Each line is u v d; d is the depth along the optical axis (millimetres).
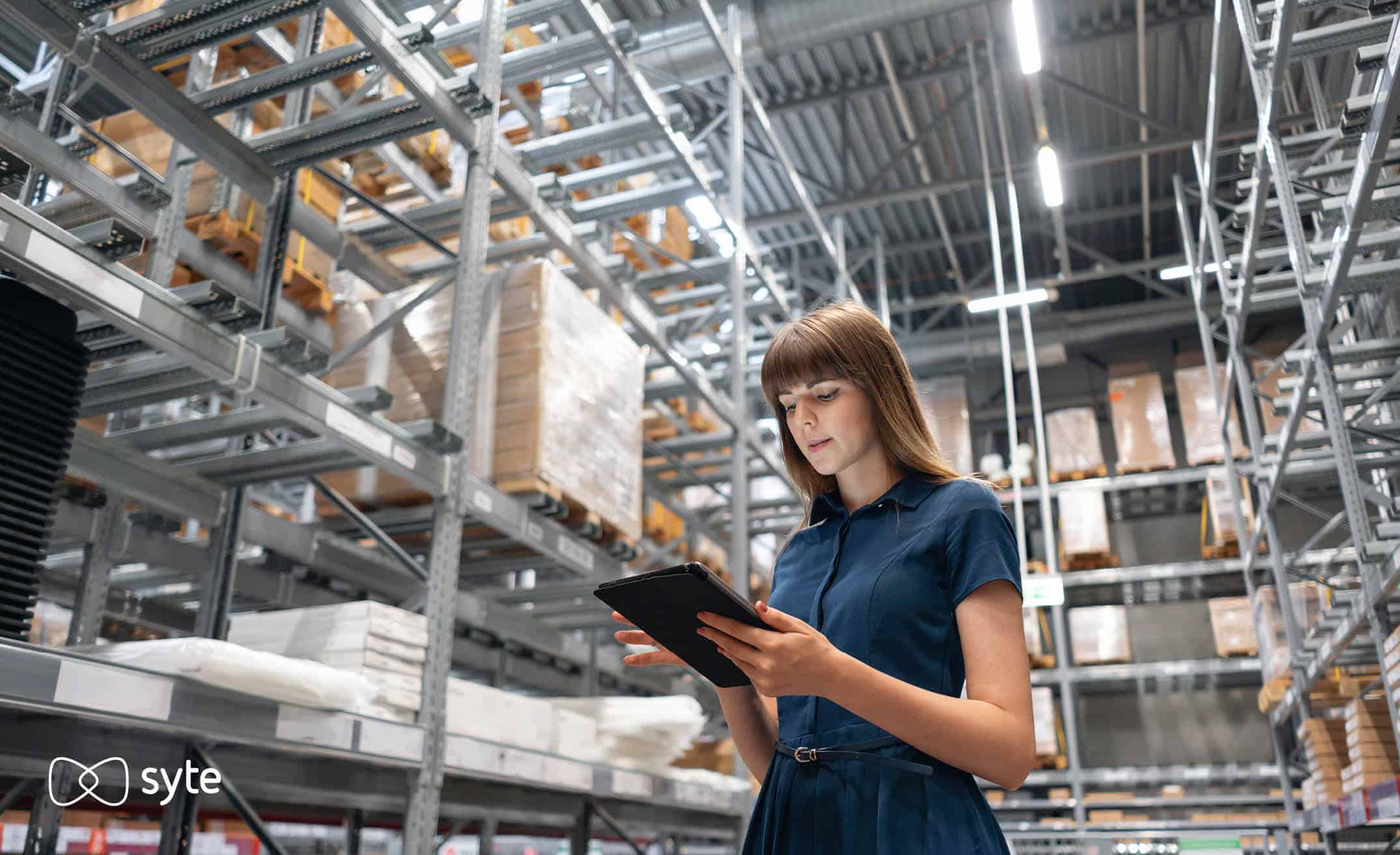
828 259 11047
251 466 3527
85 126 3410
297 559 4105
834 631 1062
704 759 6098
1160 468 9719
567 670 6754
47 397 2432
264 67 4094
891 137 9398
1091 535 9430
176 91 2805
